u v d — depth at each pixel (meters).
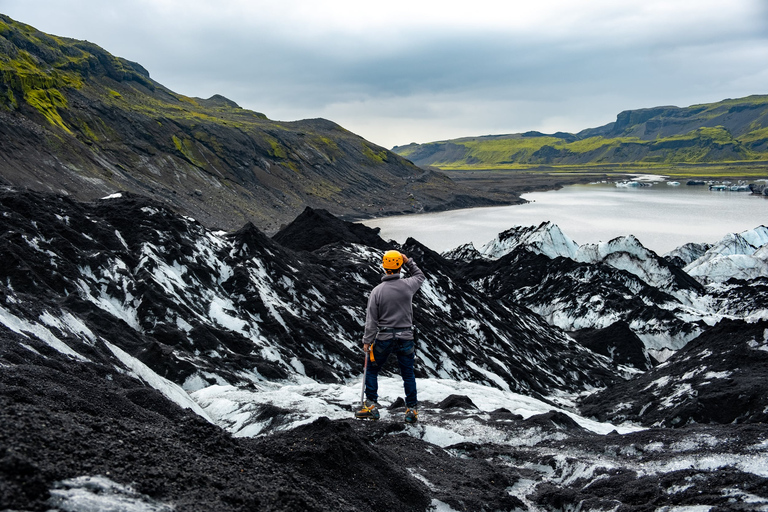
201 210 161.38
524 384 56.44
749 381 38.25
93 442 5.89
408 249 96.56
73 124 162.50
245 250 53.69
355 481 8.53
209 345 36.59
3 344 12.27
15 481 4.50
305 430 9.40
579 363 68.88
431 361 50.41
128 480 5.39
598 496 11.34
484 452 14.47
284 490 6.70
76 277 36.91
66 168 134.12
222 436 7.78
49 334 17.31
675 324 78.25
